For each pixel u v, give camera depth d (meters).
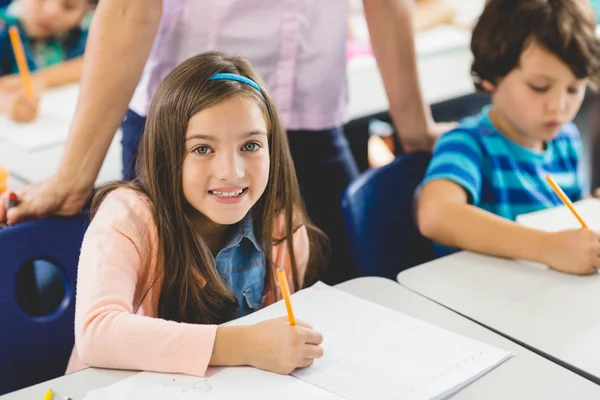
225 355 0.90
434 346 0.93
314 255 1.32
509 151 1.53
